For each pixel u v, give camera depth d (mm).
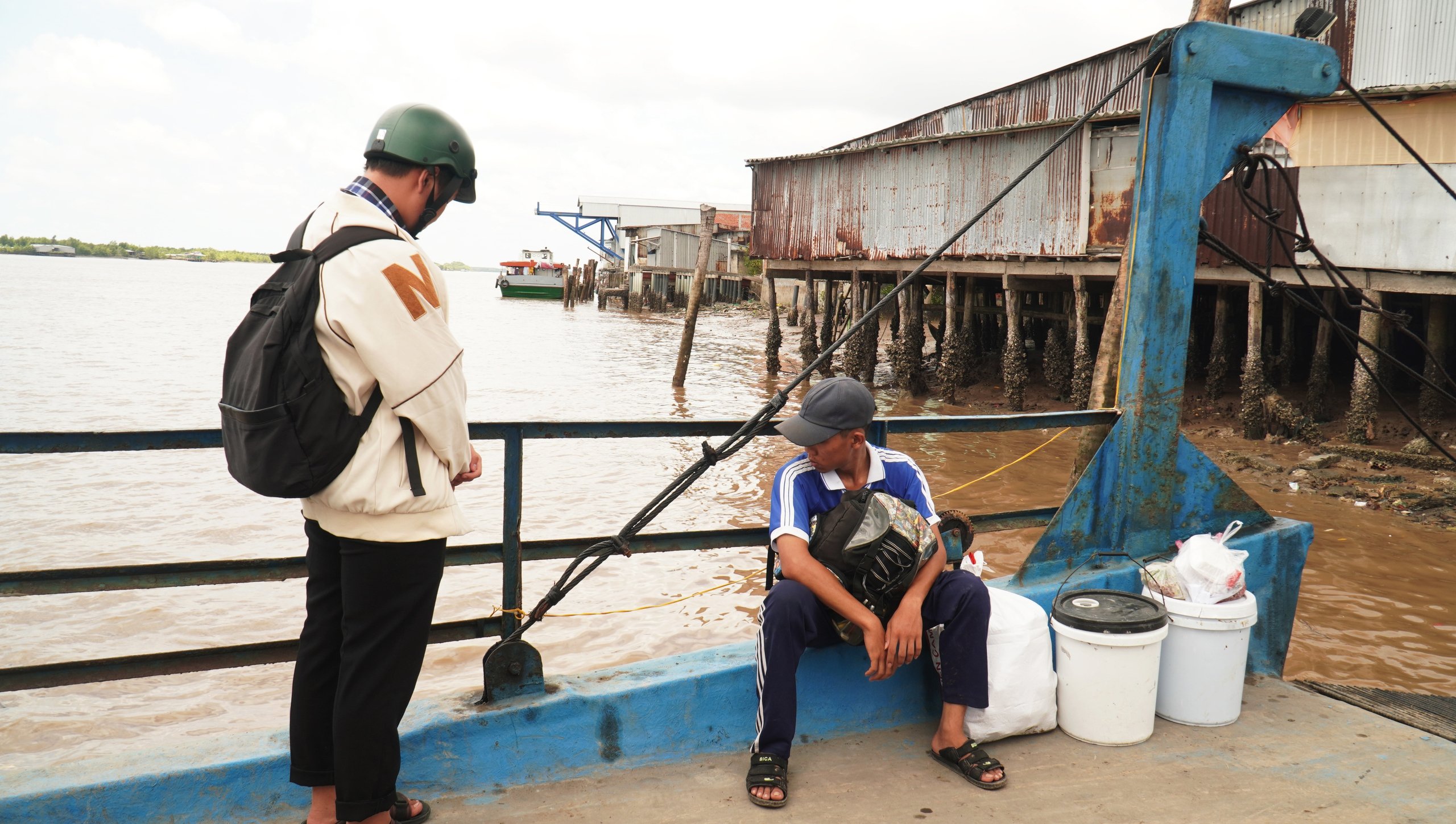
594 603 6750
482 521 8781
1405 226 11898
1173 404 3678
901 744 3049
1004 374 16547
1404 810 2717
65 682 2371
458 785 2615
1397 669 5613
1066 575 3576
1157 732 3193
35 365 20797
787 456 11859
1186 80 3451
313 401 1880
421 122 2090
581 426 2775
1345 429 12523
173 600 6676
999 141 16219
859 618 2672
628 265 63312
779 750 2691
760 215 22125
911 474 2951
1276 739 3166
